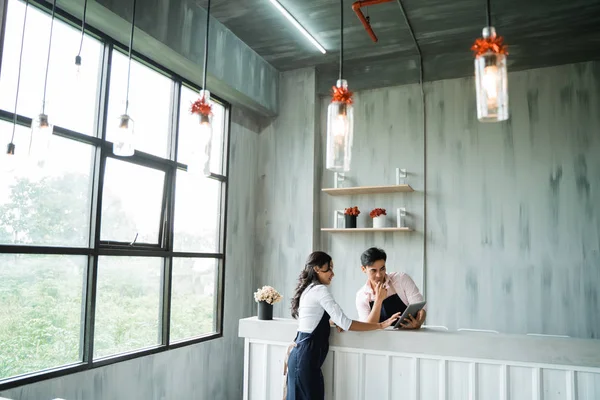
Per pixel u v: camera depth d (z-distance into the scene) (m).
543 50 4.71
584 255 4.54
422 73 5.16
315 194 5.38
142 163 3.93
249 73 4.97
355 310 5.21
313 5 4.07
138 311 3.85
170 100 4.34
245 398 3.27
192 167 1.98
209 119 2.02
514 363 2.66
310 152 5.37
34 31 3.06
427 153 5.17
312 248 5.23
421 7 4.08
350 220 5.16
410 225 5.14
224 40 4.55
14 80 2.92
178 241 4.35
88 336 3.32
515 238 4.77
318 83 5.57
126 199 3.78
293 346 2.97
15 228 2.90
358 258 5.28
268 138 5.61
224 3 4.12
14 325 2.88
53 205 3.15
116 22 3.40
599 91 4.65
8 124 2.89
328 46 4.93
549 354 2.59
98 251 3.44
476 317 4.80
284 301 5.28
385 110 5.39
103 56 3.60
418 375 2.85
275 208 5.45
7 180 2.86
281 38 4.79
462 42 4.82
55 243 3.15
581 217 4.58
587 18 4.27
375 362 2.95
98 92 3.55
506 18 4.28
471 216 4.94
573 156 4.68
